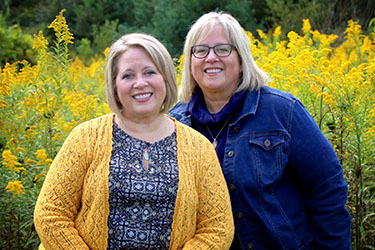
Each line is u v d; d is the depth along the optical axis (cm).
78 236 183
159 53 197
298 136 222
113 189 183
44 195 186
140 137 199
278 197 225
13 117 329
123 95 194
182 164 193
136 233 183
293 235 224
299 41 438
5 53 859
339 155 297
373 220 306
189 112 249
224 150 232
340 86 321
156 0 1441
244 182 220
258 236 223
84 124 200
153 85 194
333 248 223
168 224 187
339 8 1198
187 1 1212
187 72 250
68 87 520
